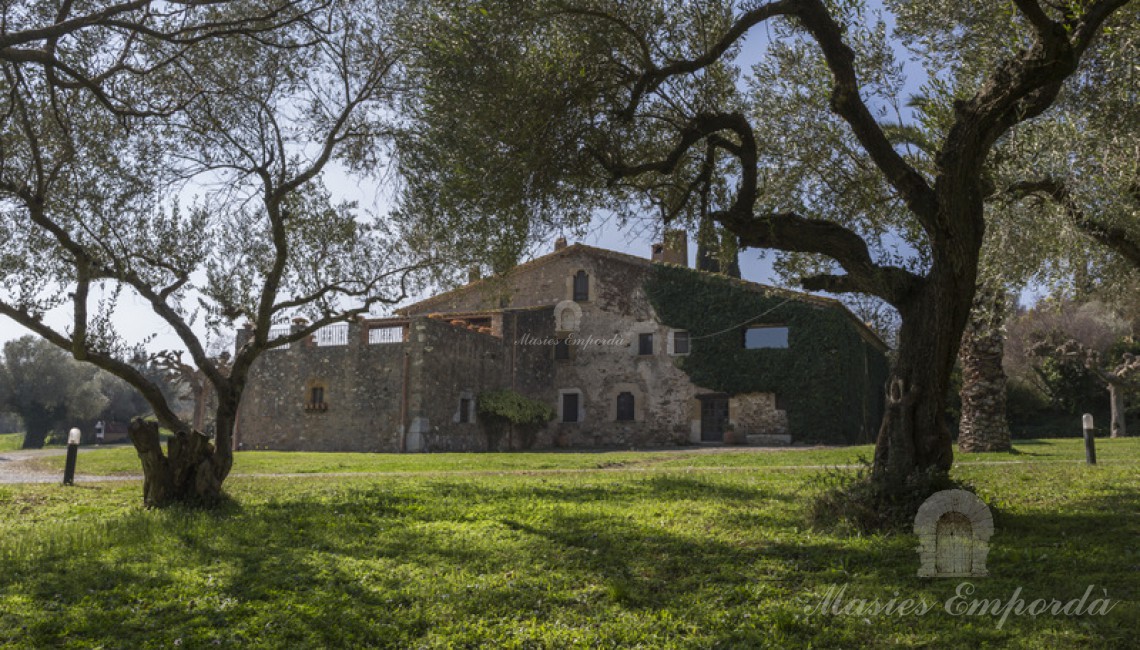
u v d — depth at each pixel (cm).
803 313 2969
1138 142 921
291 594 613
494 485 1371
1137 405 3653
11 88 919
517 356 3266
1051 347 3406
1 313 980
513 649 493
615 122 957
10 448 4884
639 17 924
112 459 2245
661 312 3256
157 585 642
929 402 803
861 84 1066
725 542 769
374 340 2923
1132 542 685
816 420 2889
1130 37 841
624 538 811
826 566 654
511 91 860
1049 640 454
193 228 1126
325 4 1035
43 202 939
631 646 490
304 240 1184
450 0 852
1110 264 1130
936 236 791
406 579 659
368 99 1165
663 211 1095
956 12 983
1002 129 751
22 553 758
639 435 3225
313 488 1398
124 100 1072
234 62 1126
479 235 1020
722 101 1006
